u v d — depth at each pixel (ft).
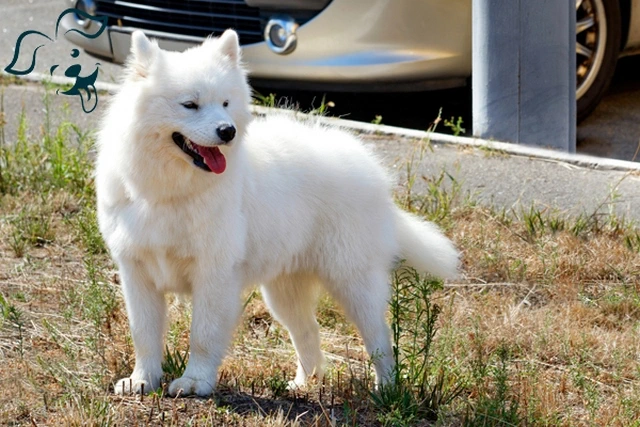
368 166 19.12
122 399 16.74
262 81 30.83
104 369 18.07
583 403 18.15
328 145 19.01
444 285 22.82
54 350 19.01
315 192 18.37
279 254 18.12
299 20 29.37
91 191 26.84
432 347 19.30
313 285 19.51
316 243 18.65
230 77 16.89
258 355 20.01
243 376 18.33
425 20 29.14
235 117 16.93
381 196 19.06
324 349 20.54
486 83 30.04
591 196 27.14
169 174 16.20
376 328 18.75
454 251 20.43
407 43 29.22
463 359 19.26
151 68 16.42
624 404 17.62
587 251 24.30
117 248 16.81
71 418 15.74
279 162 18.13
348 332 21.35
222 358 17.25
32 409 16.51
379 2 28.58
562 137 30.17
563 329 20.75
